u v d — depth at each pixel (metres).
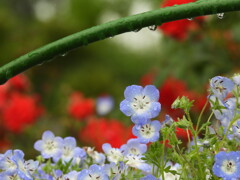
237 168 0.87
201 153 0.90
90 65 5.45
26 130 2.46
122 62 5.62
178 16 0.89
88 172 0.90
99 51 5.60
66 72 5.24
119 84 5.34
